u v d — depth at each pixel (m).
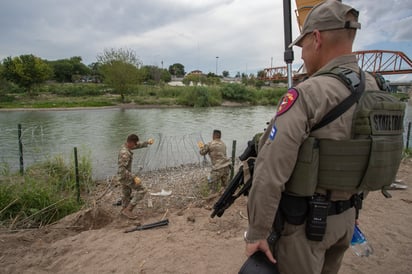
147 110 30.88
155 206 5.61
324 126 1.21
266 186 1.20
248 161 1.65
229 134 16.27
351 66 1.32
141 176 8.20
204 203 5.46
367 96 1.23
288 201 1.32
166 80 84.56
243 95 41.34
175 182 7.46
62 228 4.17
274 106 39.03
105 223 4.48
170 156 10.66
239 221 3.95
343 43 1.32
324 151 1.20
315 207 1.28
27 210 4.79
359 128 1.20
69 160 7.95
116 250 3.29
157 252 3.21
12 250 3.30
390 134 1.26
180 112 29.22
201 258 3.06
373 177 1.22
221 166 6.13
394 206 4.31
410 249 3.15
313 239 1.30
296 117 1.19
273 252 1.38
